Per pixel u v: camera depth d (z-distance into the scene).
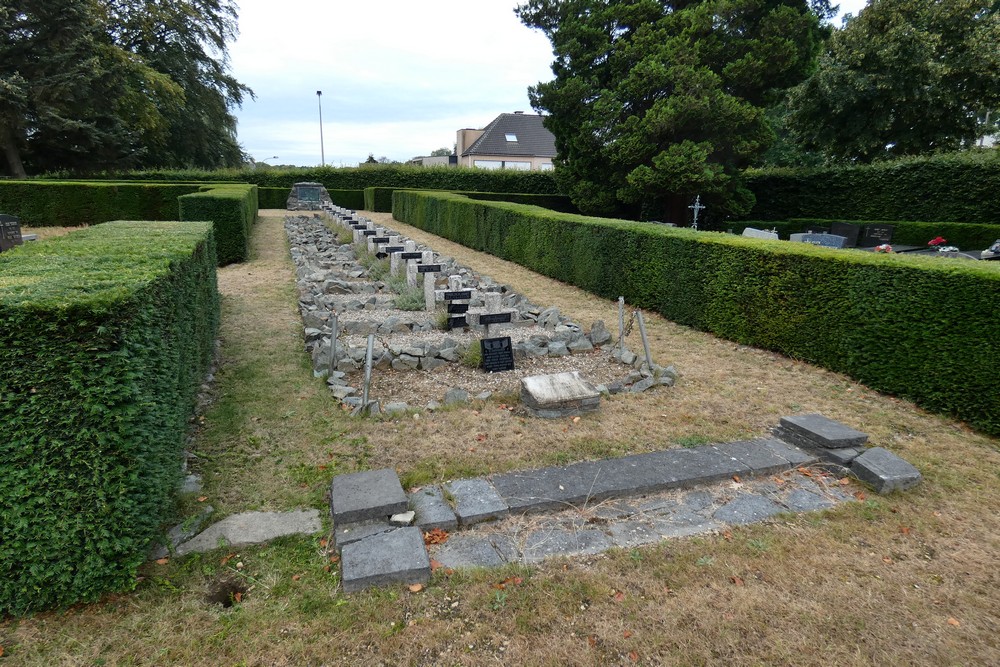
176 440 3.63
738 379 6.32
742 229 20.53
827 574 3.18
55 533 2.67
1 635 2.62
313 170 32.69
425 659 2.59
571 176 20.88
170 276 3.74
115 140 29.84
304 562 3.21
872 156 22.20
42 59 26.09
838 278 6.31
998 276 4.84
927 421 5.23
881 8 18.97
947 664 2.61
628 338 7.91
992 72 17.95
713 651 2.65
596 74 18.45
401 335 7.64
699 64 16.72
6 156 29.39
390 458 4.39
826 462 4.44
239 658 2.57
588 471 4.18
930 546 3.46
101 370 2.62
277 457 4.36
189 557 3.20
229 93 43.09
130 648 2.59
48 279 3.08
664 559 3.28
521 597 2.96
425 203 21.17
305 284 10.27
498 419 5.14
